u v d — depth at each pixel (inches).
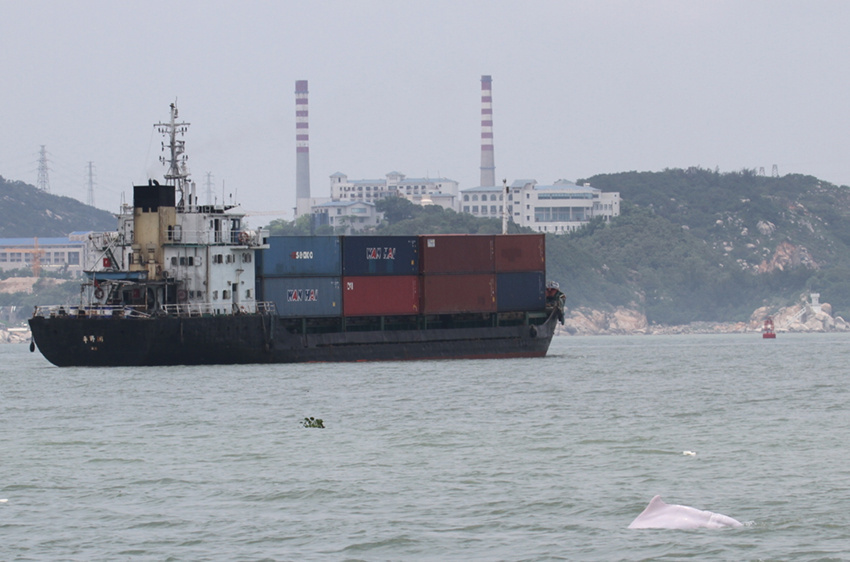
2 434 4576.8
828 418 5049.2
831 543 2637.8
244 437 4416.8
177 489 3324.3
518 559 2539.4
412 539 2719.0
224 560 2554.1
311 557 2573.8
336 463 3762.3
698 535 2721.5
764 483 3361.2
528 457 3873.0
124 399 5797.2
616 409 5423.2
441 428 4670.3
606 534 2748.5
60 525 2883.9
